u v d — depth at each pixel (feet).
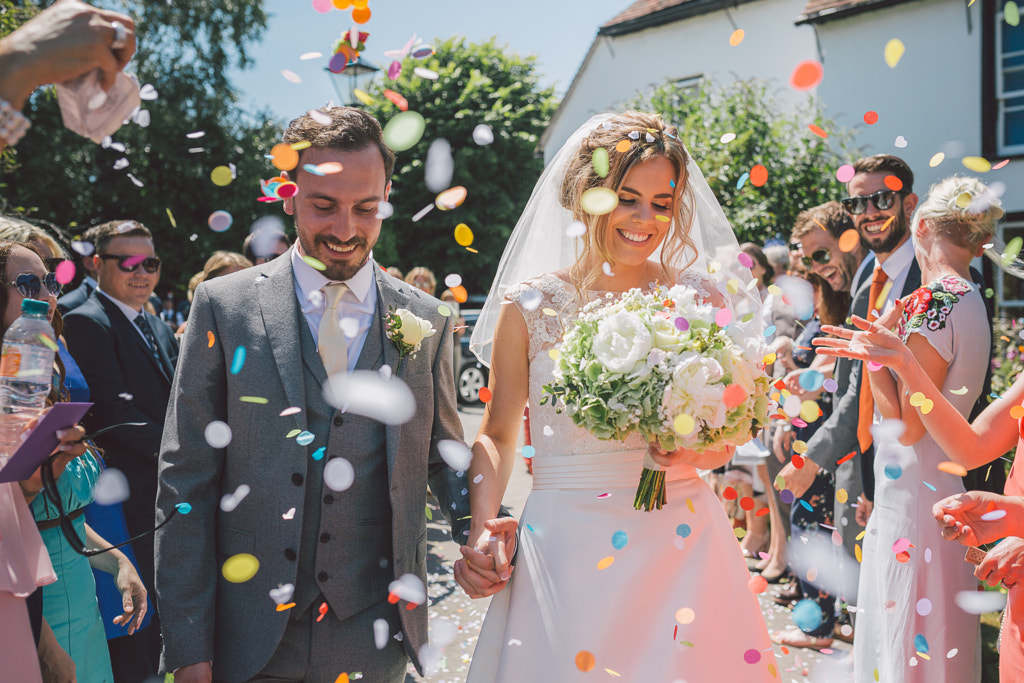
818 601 11.94
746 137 28.86
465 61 74.33
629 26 45.80
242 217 62.23
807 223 12.75
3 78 3.64
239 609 5.92
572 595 6.04
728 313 5.88
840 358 10.73
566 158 7.13
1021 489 6.00
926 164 35.55
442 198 5.31
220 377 6.11
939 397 6.50
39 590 5.35
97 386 10.12
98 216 58.54
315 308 6.29
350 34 5.23
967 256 7.65
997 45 33.81
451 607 13.35
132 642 8.87
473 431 29.84
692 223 7.23
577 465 6.34
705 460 6.25
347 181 5.88
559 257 7.25
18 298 5.60
